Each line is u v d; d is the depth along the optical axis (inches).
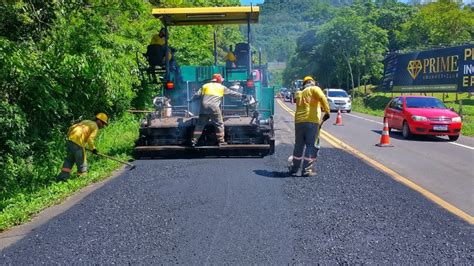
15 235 236.8
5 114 351.9
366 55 2110.0
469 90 1050.1
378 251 197.3
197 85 500.1
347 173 362.9
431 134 623.5
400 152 504.1
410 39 1998.0
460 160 453.1
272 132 450.3
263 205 267.3
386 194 295.0
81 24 489.1
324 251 197.3
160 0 821.2
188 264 186.2
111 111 638.5
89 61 446.3
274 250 198.7
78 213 262.5
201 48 1047.6
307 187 312.7
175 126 439.5
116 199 289.6
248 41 500.7
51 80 417.7
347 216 245.6
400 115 668.1
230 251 198.2
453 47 1114.7
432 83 1206.9
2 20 399.9
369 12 2640.3
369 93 2054.6
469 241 210.1
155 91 656.4
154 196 293.7
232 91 446.9
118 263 189.5
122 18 686.5
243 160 423.5
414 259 189.2
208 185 320.2
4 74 359.6
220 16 482.6
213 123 429.1
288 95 2261.3
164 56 503.5
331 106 1357.0
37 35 435.5
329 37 2164.1
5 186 360.2
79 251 204.2
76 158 372.5
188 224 234.8
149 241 212.5
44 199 303.1
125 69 510.6
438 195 302.0
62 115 445.1
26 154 395.2
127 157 442.3
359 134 689.6
